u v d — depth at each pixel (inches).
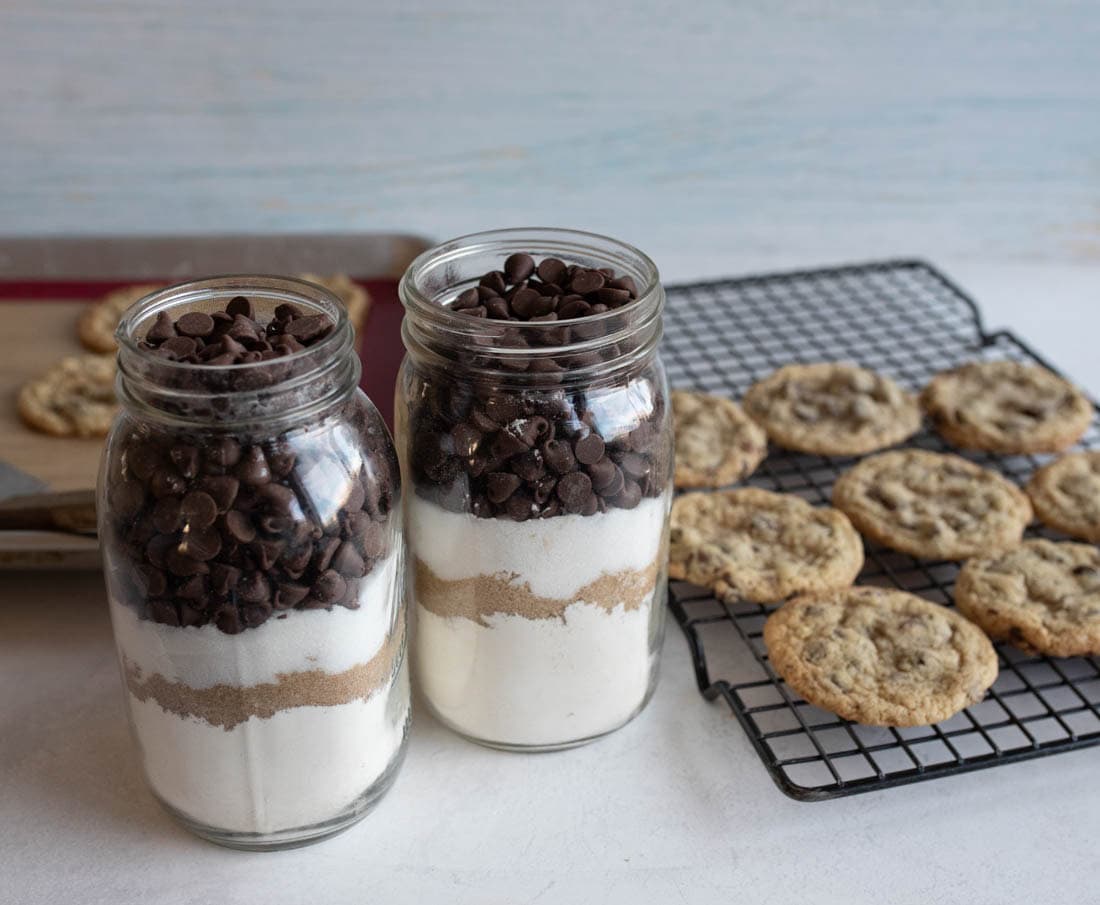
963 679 25.5
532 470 22.7
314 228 40.5
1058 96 39.9
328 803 23.4
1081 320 38.7
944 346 37.3
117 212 39.4
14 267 38.1
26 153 38.2
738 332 38.0
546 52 38.1
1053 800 24.9
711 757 25.5
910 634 26.5
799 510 29.6
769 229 42.0
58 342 35.7
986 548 28.8
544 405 22.6
